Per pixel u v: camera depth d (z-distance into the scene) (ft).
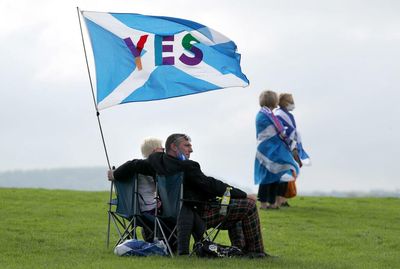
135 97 54.44
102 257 51.29
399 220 77.71
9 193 91.86
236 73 55.67
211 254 50.39
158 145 55.01
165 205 51.31
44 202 84.43
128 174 52.24
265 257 51.55
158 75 54.85
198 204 51.03
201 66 55.47
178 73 55.11
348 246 60.85
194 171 50.39
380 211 85.20
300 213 81.20
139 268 47.01
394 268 51.90
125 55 54.65
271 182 83.87
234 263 48.83
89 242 58.75
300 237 64.75
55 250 54.85
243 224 51.44
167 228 52.29
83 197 91.30
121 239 53.78
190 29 55.31
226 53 55.67
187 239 50.62
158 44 55.06
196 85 55.26
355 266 51.65
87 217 73.46
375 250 59.31
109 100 53.98
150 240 53.36
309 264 50.85
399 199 101.50
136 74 54.65
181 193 50.14
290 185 86.12
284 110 85.25
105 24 54.70
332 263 52.39
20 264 49.01
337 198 101.60
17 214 74.02
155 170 50.80
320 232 67.77
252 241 51.60
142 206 52.85
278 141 84.07
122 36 54.75
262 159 84.02
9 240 58.80
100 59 54.39
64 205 82.33
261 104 84.84
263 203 84.43
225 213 50.60
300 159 86.43
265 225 71.31
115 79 54.39
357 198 102.27
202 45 55.47
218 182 50.55
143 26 55.06
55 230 64.59
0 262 49.73
